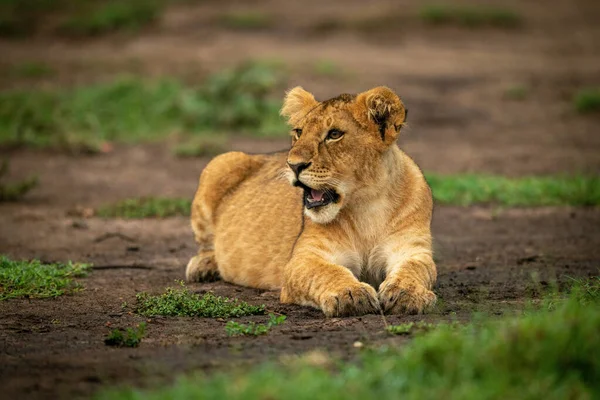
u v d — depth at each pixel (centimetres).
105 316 923
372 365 629
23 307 971
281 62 3219
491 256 1280
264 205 1089
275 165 1140
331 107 945
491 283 1075
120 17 3891
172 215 1619
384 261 977
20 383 658
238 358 702
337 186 936
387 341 730
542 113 2745
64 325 881
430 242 989
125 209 1641
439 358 619
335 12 4153
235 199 1148
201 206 1183
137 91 2783
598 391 589
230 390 578
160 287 1089
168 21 3991
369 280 996
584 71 3291
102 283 1114
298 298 932
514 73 3256
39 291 1049
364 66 3281
